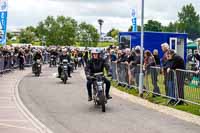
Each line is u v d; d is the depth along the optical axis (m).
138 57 20.17
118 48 29.12
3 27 35.78
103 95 14.41
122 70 22.52
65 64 25.48
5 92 19.84
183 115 13.67
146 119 12.89
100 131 10.98
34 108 15.02
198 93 14.33
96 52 14.88
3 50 32.81
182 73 15.27
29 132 10.79
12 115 13.46
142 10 18.52
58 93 19.83
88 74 15.03
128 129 11.27
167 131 11.03
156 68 17.33
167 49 16.89
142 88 18.52
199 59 23.16
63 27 75.94
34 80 27.17
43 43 76.75
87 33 75.25
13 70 35.88
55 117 13.20
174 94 15.87
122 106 15.70
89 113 14.05
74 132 10.84
